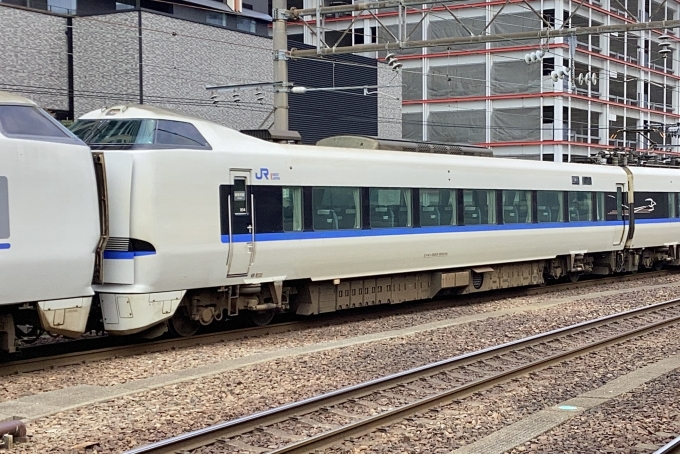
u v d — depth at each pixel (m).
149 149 11.38
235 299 12.95
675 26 15.43
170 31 27.48
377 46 17.05
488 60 46.53
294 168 13.47
